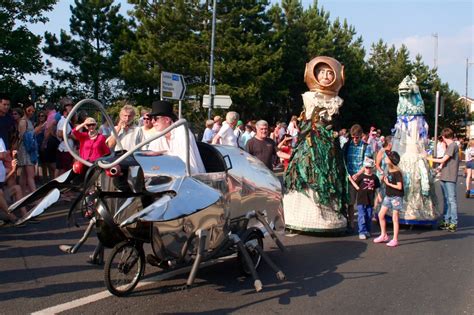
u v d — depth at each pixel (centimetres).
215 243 545
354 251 771
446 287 599
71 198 1028
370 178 864
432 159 993
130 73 3005
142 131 741
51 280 563
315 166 854
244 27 3256
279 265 672
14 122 927
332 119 876
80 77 3534
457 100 7119
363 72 4603
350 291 572
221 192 559
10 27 2223
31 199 526
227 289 559
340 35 4528
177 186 486
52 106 1132
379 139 2020
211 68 2309
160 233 484
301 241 829
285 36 3828
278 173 1789
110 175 468
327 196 855
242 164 616
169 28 3108
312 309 509
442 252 784
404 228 986
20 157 932
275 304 518
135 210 489
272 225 666
